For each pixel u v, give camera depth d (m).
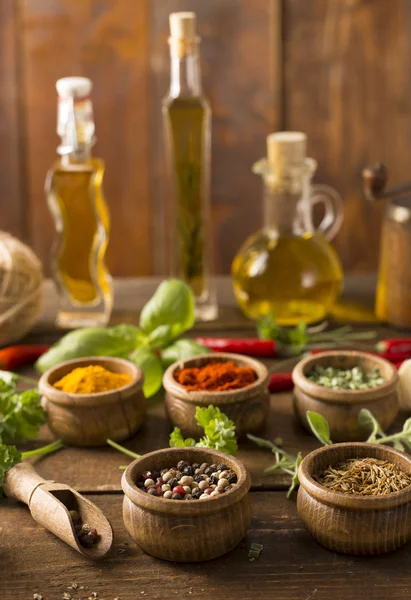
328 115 1.64
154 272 1.73
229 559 0.88
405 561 0.87
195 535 0.86
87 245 1.19
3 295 1.15
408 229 1.16
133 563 0.88
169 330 1.09
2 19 1.61
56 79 1.63
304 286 1.18
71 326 1.21
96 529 0.90
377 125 1.65
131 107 1.64
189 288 1.15
